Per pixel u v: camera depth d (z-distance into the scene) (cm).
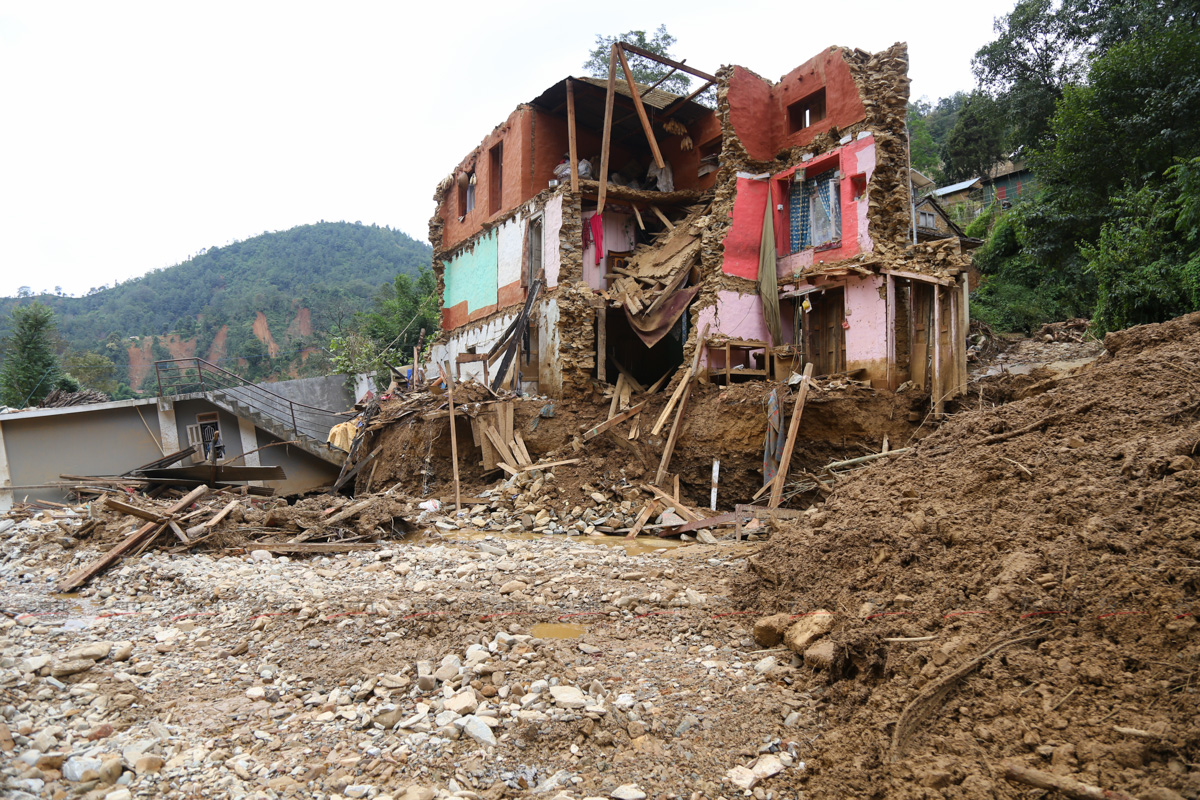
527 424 1934
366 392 3244
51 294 12962
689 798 433
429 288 4362
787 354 1844
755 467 1598
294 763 481
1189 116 2091
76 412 2291
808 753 466
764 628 650
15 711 523
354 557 1195
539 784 457
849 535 724
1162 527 514
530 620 766
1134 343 969
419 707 556
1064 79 3058
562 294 2031
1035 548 565
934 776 390
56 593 989
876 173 1680
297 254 15350
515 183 2339
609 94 2014
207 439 2503
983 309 2656
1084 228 2450
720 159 1959
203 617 843
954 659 486
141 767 463
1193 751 354
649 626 729
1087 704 410
